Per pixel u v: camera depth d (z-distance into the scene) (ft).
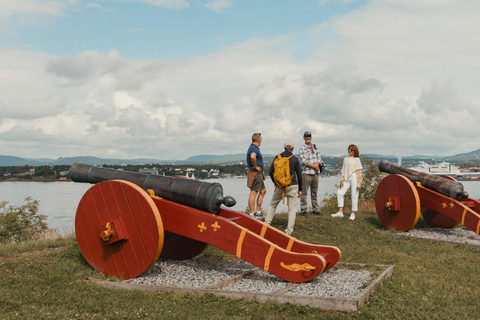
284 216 40.50
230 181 453.99
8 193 342.03
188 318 15.10
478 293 18.51
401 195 35.29
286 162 30.60
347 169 40.32
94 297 17.51
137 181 22.27
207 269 22.34
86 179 24.26
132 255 20.13
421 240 32.07
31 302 16.62
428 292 18.34
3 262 21.84
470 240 31.91
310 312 15.61
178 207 20.58
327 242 30.35
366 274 20.49
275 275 20.04
